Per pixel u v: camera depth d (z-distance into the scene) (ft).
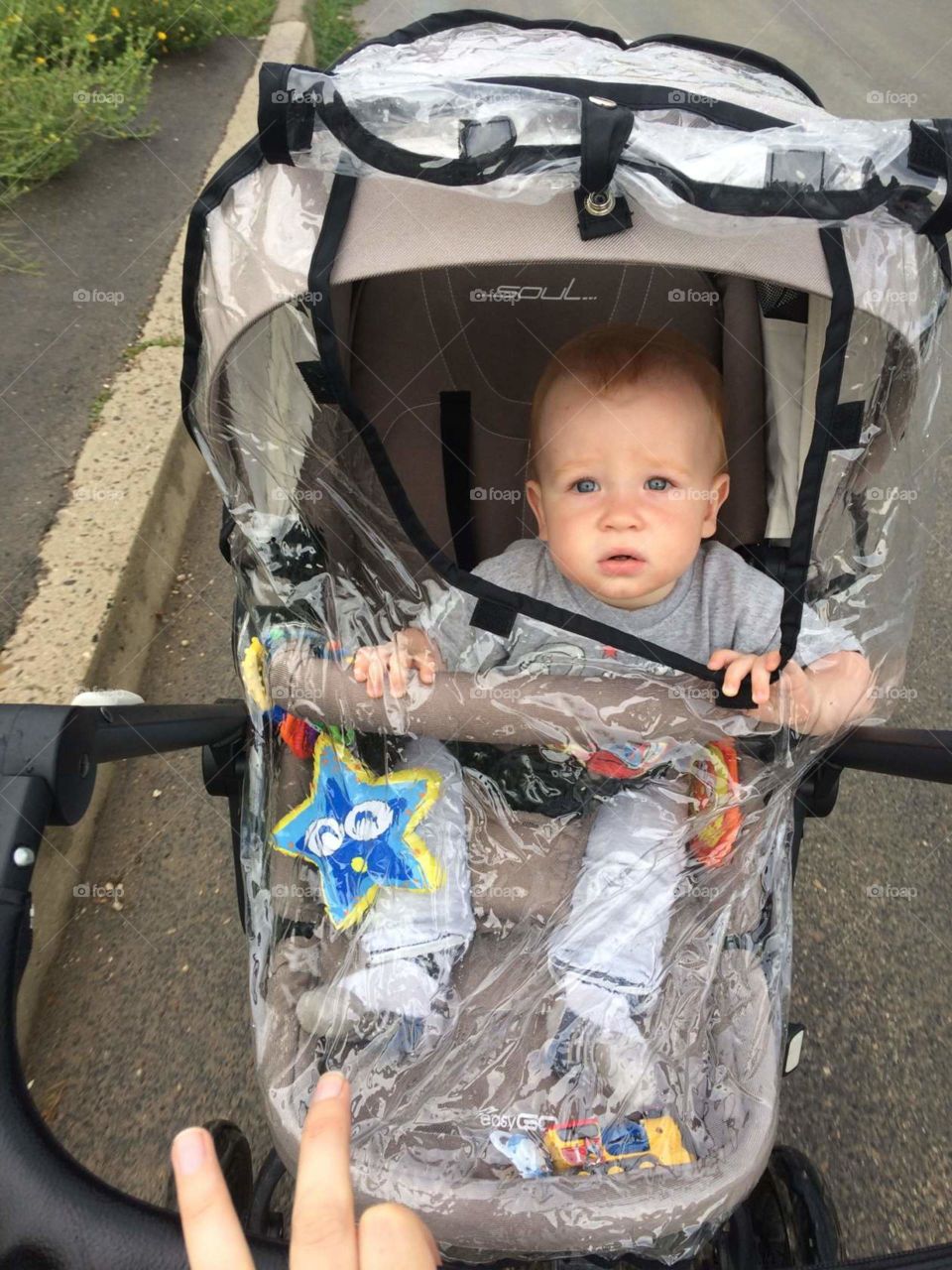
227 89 17.42
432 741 4.67
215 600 9.34
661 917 3.97
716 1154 3.44
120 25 17.38
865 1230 5.43
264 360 4.21
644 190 3.19
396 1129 3.49
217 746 5.01
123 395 10.50
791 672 3.93
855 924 6.90
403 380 5.66
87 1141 5.77
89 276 12.21
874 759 4.39
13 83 13.32
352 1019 3.81
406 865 4.08
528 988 3.88
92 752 3.70
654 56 4.79
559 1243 3.22
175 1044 6.23
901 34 22.02
